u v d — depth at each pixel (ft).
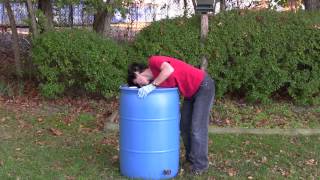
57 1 31.35
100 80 29.09
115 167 20.51
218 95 29.48
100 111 28.73
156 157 18.80
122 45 30.07
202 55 28.66
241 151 23.04
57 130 25.40
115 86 29.19
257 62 28.81
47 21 31.91
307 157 22.49
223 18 29.19
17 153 21.94
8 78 33.81
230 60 29.17
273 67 28.78
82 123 26.76
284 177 20.15
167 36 28.81
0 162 20.76
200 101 19.22
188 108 19.88
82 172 19.97
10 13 32.50
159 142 18.75
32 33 31.01
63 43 28.68
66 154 21.97
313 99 29.58
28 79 33.19
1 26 41.34
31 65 32.45
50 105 29.53
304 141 24.73
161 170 18.94
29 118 27.20
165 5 37.27
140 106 18.47
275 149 23.41
